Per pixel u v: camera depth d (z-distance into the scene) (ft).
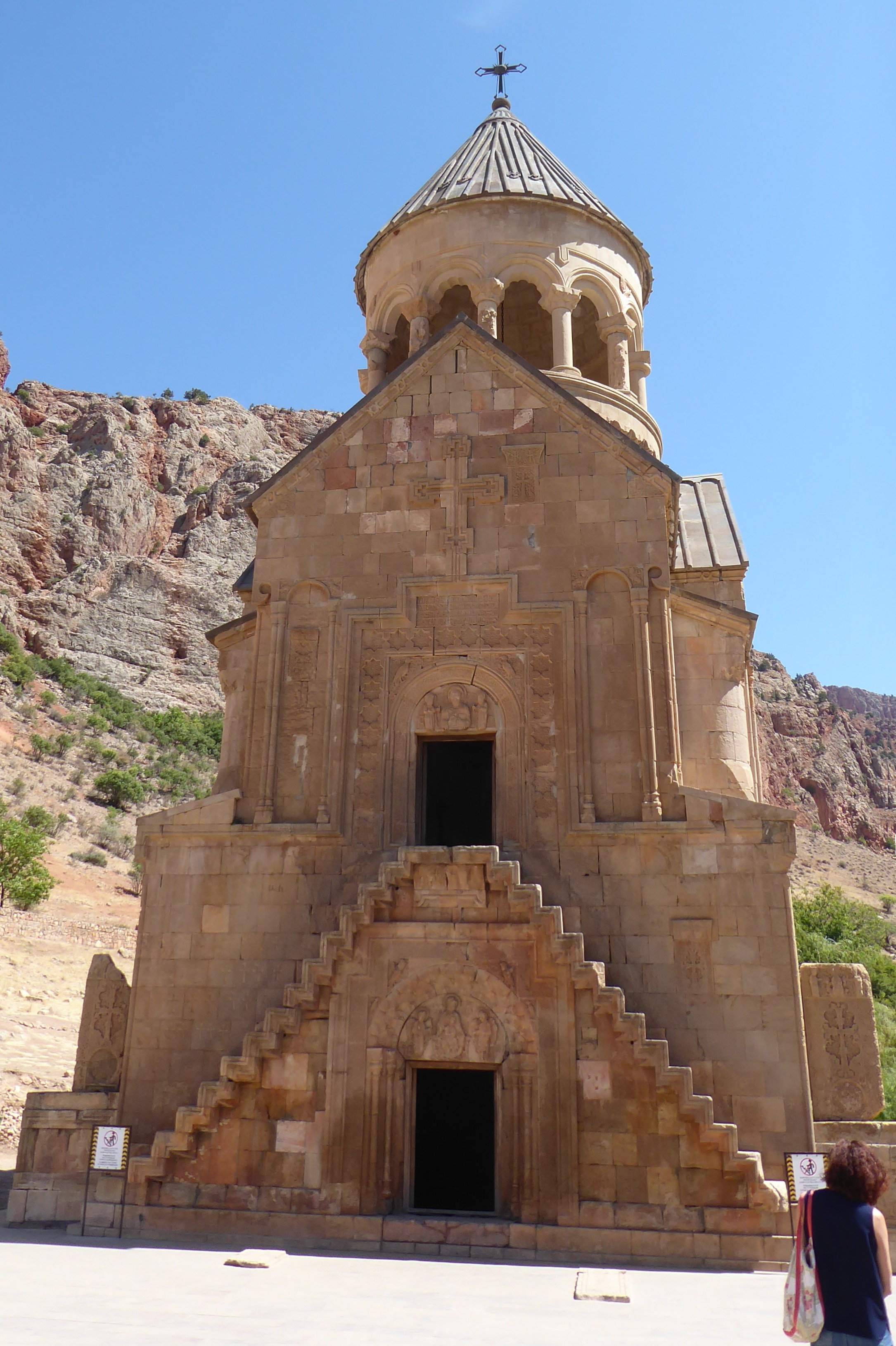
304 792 56.29
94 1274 37.63
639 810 52.90
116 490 559.38
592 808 52.80
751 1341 28.48
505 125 88.84
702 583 72.69
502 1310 32.68
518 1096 47.19
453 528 58.80
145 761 370.12
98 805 301.84
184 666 508.53
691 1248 43.78
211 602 543.39
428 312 76.28
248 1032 51.83
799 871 481.46
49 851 240.94
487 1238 44.91
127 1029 53.26
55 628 487.61
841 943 204.74
